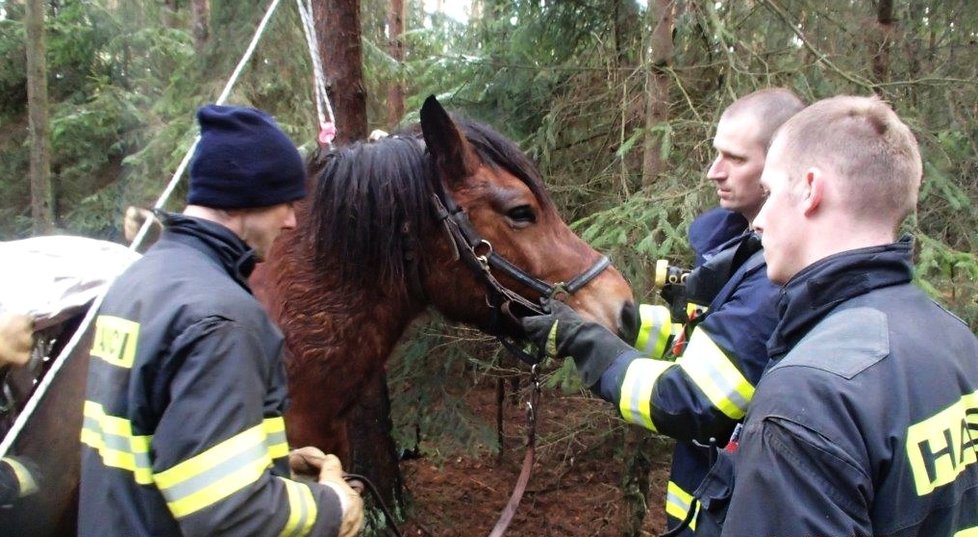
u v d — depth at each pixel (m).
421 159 2.16
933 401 1.15
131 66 7.82
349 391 2.16
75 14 7.80
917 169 1.25
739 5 3.81
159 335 1.24
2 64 7.88
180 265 1.34
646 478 3.96
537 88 4.54
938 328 1.25
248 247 1.48
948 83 3.30
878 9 4.14
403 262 2.15
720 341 1.65
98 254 2.10
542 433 5.00
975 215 3.06
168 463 1.20
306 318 2.06
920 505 1.12
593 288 2.27
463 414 4.47
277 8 5.00
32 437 1.80
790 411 1.11
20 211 8.40
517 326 2.31
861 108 1.27
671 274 2.44
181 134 5.15
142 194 5.49
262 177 1.41
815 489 1.06
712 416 1.63
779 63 3.67
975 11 4.07
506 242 2.21
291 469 1.70
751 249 1.94
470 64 4.57
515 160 2.24
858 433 1.08
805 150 1.28
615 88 3.83
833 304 1.26
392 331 2.23
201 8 6.52
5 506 1.67
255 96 5.07
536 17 4.41
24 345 1.71
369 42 5.86
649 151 3.55
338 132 3.28
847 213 1.25
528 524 5.19
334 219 2.07
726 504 1.53
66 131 7.41
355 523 1.49
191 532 1.20
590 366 1.90
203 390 1.21
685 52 3.94
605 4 4.27
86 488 1.35
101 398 1.32
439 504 5.45
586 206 4.18
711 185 3.12
